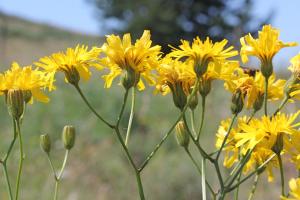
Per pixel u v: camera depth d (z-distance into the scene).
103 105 13.30
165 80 2.96
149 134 11.42
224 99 10.93
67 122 12.45
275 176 8.90
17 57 28.08
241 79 2.97
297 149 2.65
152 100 13.59
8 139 11.48
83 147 10.66
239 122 2.95
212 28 35.25
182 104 2.98
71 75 2.91
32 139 11.30
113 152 10.23
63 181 9.28
